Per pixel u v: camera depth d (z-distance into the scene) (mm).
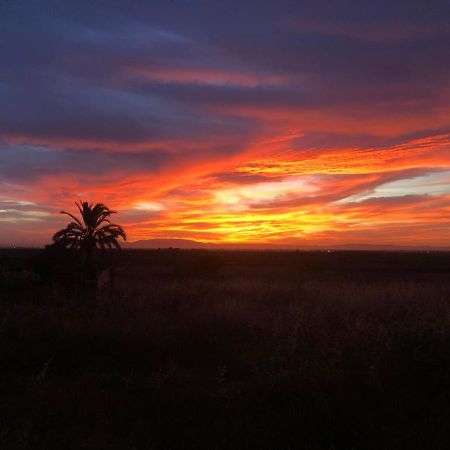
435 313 13008
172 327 11844
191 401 6930
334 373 7496
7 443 5230
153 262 80188
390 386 7227
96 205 29359
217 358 10031
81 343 10422
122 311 14289
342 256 116875
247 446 5312
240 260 91750
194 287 24156
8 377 8531
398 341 9102
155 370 9219
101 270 28625
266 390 7207
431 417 5824
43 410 6555
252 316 13773
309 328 11430
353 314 14547
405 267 66125
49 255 27828
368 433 5520
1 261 28375
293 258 104000
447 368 7898
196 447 5348
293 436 5484
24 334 10828
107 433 5789
